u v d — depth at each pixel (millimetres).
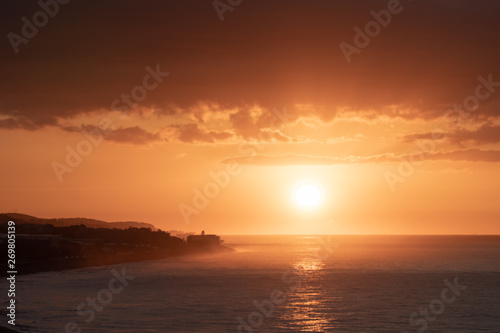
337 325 72500
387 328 71062
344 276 145875
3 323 69000
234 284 122500
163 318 75688
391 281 131500
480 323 74812
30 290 106250
